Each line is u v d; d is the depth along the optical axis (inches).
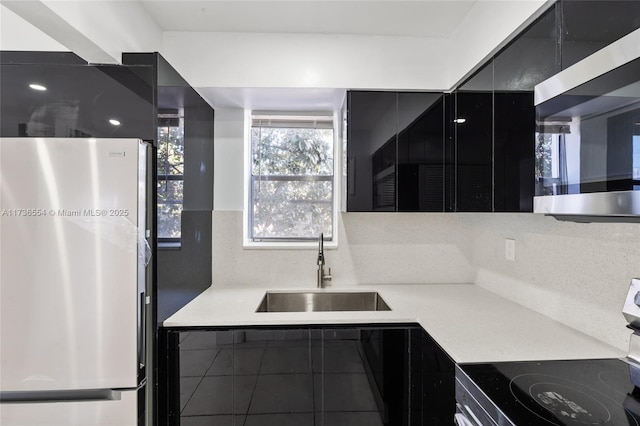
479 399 37.3
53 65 56.2
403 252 91.7
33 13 47.3
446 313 64.7
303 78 77.2
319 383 62.6
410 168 76.6
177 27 74.7
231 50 76.6
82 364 51.6
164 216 60.2
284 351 62.4
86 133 56.3
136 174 52.4
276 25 74.3
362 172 76.2
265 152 96.4
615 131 31.8
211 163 88.4
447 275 92.1
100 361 51.9
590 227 51.6
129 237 52.3
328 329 62.6
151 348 56.5
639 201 29.2
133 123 56.6
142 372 54.0
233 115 90.7
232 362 61.9
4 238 50.1
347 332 62.6
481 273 87.0
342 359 62.7
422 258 92.0
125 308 52.2
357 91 77.0
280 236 96.5
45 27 50.3
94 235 51.6
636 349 40.4
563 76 39.0
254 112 95.1
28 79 56.0
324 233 96.9
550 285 60.9
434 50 79.0
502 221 76.9
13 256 50.3
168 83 61.3
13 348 50.5
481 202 62.2
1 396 50.7
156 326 57.7
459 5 66.9
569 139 38.4
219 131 90.4
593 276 51.2
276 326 62.5
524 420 31.6
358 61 77.7
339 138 93.1
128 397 52.6
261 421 61.9
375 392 62.5
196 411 61.4
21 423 51.1
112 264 51.9
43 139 50.6
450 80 77.8
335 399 62.4
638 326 39.6
